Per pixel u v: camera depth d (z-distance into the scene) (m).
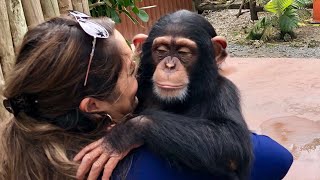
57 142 1.33
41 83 1.27
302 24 9.42
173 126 1.47
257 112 4.48
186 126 1.50
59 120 1.33
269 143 1.64
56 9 3.16
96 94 1.32
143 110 1.74
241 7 10.34
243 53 8.20
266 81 5.37
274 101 4.73
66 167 1.29
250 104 4.69
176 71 1.83
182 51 1.84
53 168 1.30
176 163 1.38
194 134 1.47
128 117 1.48
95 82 1.31
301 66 5.83
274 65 5.96
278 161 1.61
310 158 3.56
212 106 1.75
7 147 1.36
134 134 1.42
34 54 1.27
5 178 1.36
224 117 1.67
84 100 1.31
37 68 1.26
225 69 2.11
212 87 1.84
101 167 1.35
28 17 2.99
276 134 4.01
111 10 4.11
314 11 9.45
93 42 1.29
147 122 1.46
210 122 1.59
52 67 1.26
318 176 3.31
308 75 5.45
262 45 8.57
